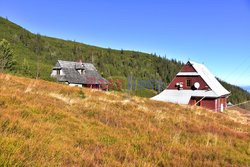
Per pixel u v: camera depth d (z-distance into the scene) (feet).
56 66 209.67
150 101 79.56
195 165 22.36
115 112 42.45
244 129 54.70
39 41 485.97
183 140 31.89
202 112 77.61
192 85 145.69
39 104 32.78
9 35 430.61
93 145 23.41
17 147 16.35
